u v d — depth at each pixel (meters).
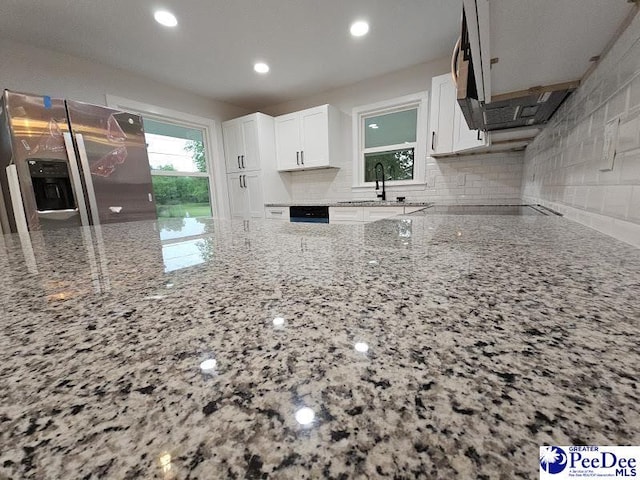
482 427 0.16
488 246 0.61
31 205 1.86
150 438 0.16
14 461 0.14
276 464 0.14
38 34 2.07
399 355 0.22
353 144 3.23
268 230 1.03
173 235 0.98
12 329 0.29
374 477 0.13
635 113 0.59
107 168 2.19
